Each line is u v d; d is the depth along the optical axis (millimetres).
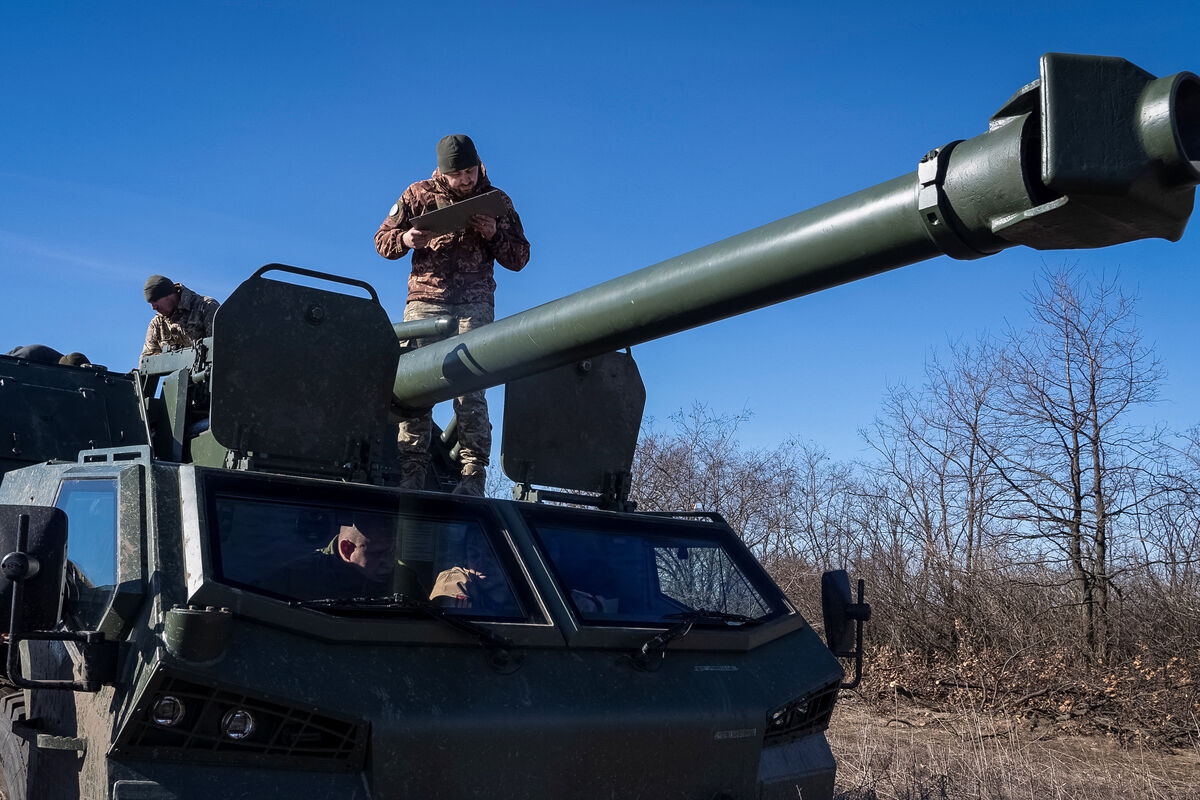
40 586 3605
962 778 7656
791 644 5215
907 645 13234
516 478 5922
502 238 7230
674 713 4500
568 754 4242
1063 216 3037
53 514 3666
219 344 5023
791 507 18062
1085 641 12211
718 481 18719
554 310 4512
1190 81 2891
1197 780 8570
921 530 15156
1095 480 13203
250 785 3725
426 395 5445
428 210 7121
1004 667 11672
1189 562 12539
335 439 5309
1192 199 3072
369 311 5414
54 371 6754
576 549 5070
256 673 3768
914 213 3271
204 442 5945
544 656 4438
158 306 9078
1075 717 10867
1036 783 7785
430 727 3973
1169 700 10422
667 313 4062
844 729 10531
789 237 3598
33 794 4215
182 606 3832
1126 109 2918
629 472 6316
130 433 6766
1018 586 13328
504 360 4852
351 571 4414
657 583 5195
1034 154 3053
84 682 3729
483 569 4746
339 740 3873
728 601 5336
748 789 4715
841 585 5406
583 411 6164
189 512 4121
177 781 3639
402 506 4730
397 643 4141
